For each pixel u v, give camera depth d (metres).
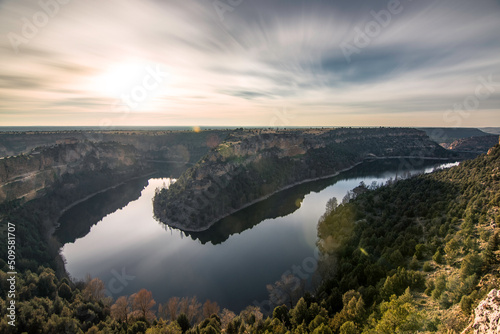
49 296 79.19
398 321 42.66
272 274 107.69
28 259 102.94
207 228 162.50
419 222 93.06
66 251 136.25
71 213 193.75
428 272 62.19
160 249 137.88
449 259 62.28
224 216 179.25
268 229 157.12
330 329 50.12
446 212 93.75
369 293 60.84
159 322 66.94
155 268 118.50
